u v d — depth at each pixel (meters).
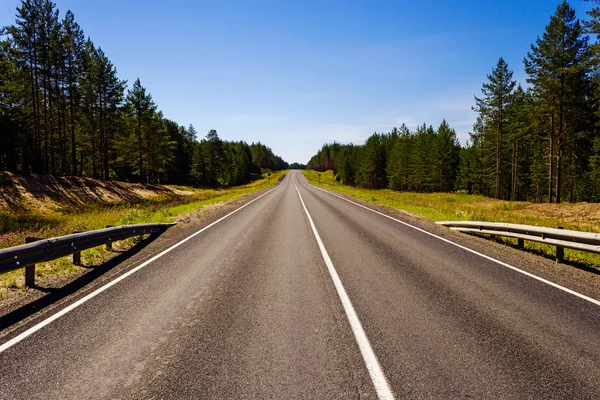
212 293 5.28
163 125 64.69
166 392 2.82
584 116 30.69
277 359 3.33
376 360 3.32
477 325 4.14
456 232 11.31
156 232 11.14
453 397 2.76
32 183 29.19
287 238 10.11
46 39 34.31
